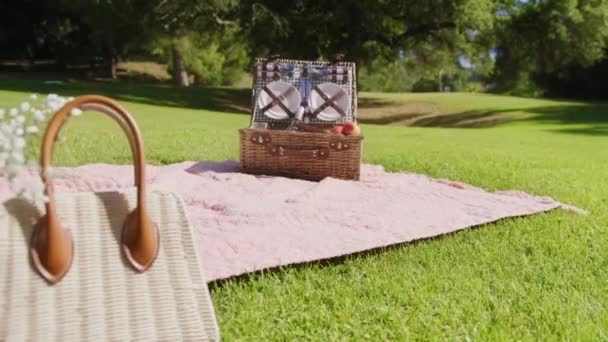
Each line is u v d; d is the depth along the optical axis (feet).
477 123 78.43
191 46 121.08
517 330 8.62
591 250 12.92
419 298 9.70
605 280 10.93
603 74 125.18
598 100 128.36
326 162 19.38
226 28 95.50
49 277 6.41
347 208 15.14
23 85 79.41
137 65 156.76
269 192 16.74
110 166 19.45
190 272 7.15
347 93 21.26
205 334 7.02
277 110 20.88
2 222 6.36
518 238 13.58
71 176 6.62
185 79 133.08
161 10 90.53
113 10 97.40
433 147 34.32
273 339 8.21
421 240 13.01
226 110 85.40
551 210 16.51
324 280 10.50
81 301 6.51
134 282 6.81
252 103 21.30
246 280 10.37
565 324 8.77
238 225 12.97
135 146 6.70
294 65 21.65
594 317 9.14
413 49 104.27
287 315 9.01
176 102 85.25
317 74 21.53
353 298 9.68
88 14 104.22
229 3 88.38
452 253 12.34
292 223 13.37
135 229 6.81
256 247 11.56
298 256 11.23
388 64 106.83
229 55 136.15
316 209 14.73
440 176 22.63
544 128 60.44
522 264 11.68
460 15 85.05
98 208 6.82
